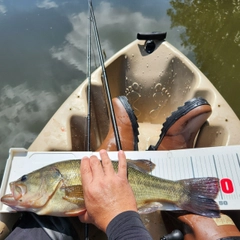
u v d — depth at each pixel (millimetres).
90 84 2145
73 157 1544
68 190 1277
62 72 3834
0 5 5219
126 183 1060
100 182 1045
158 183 1395
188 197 1372
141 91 2652
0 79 3729
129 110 1912
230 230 1268
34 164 1511
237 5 5008
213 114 2051
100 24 4645
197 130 1892
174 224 1475
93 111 2295
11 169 1490
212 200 1348
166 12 4973
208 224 1298
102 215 989
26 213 1366
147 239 868
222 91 3502
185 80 2482
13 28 4590
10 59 3994
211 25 4621
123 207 983
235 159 1485
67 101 2172
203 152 1529
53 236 1268
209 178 1396
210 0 5156
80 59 4016
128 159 1474
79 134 2098
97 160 1138
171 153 1550
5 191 1410
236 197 1374
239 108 3277
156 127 2639
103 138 2375
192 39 4352
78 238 1394
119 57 2596
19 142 3062
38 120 3291
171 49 2574
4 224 1396
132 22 4719
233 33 4438
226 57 4000
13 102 3477
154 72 2604
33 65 3936
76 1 5289
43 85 3689
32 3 5301
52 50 4180
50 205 1290
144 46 2646
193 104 1812
